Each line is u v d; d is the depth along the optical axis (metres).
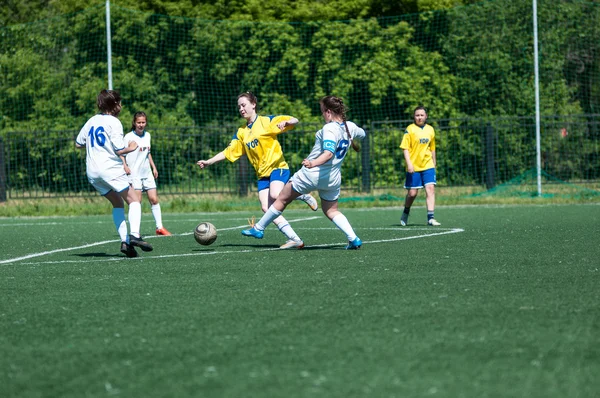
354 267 13.98
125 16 47.62
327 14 48.50
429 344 7.86
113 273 13.95
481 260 14.73
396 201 36.94
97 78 47.91
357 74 47.28
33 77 48.47
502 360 7.23
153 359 7.53
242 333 8.54
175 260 15.77
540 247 16.91
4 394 6.54
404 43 47.59
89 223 28.09
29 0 56.50
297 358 7.43
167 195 41.72
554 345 7.75
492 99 49.00
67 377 7.00
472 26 49.00
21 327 9.18
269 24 47.81
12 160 46.41
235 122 48.94
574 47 51.16
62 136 45.88
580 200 36.00
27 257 17.08
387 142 44.16
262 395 6.33
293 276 12.98
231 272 13.69
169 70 48.91
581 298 10.38
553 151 48.34
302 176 16.62
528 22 49.19
